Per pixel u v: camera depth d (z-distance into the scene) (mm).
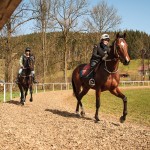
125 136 8047
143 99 30250
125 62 9961
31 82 15250
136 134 8328
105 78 10422
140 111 19422
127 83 59531
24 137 7633
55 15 45781
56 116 11820
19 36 35969
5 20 2703
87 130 8930
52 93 28781
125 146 6977
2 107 13836
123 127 9609
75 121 10664
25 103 16406
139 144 7129
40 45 47031
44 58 46344
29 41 43094
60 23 47594
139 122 13703
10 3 2412
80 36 49469
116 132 8633
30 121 10367
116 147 6906
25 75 15070
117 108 20781
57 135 8141
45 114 12234
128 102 26562
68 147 6828
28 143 7000
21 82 15203
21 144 6867
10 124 9531
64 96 26609
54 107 15375
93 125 9852
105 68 10398
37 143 7062
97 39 54750
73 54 58156
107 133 8484
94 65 10758
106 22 54375
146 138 7734
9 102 16828
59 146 6898
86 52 57469
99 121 10680
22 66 15109
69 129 9023
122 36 10312
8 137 7551
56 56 50312
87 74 11297
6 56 35094
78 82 12234
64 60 48938
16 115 11617
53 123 10086
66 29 47938
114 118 13648
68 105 18625
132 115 16891
